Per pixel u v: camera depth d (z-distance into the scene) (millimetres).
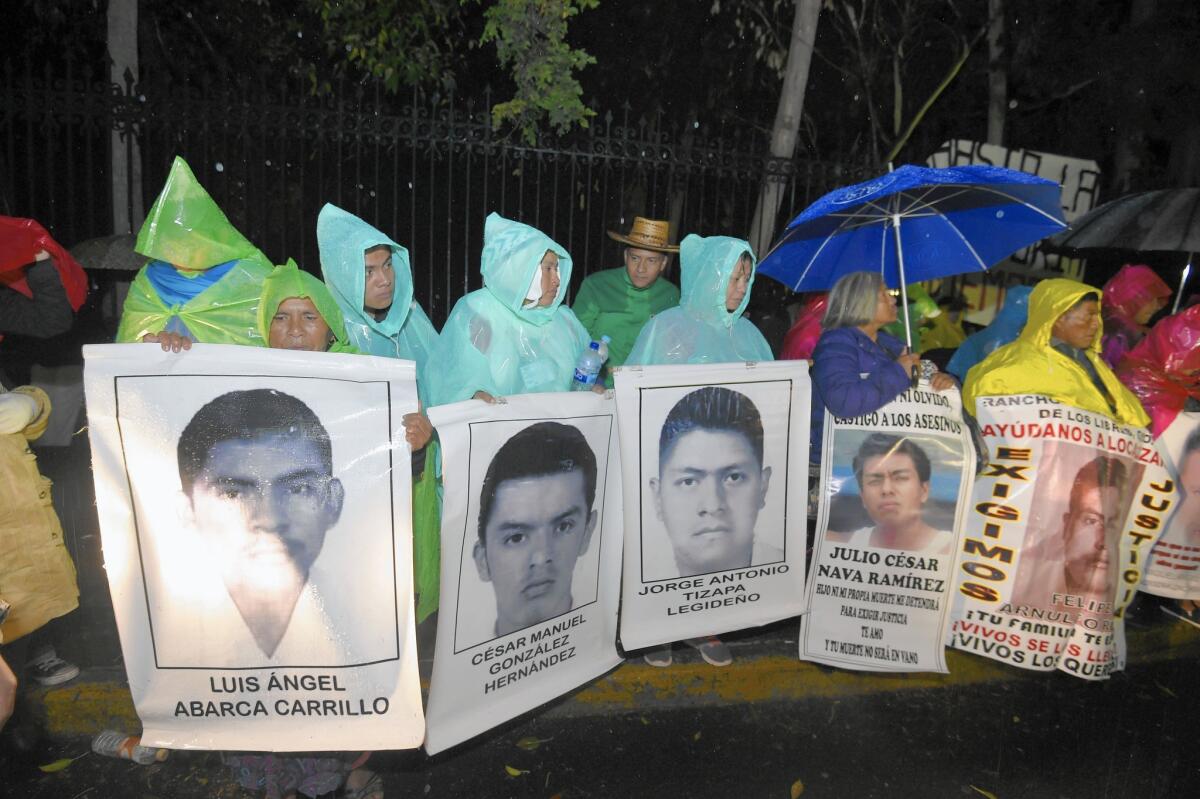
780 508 3996
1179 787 3914
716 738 4105
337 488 3033
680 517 3809
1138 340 5988
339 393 3031
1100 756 4117
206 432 2939
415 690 3100
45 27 10133
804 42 8719
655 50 12484
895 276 4902
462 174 10516
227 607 2984
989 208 4777
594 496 3617
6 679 2562
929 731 4250
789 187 9156
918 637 4188
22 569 3174
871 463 4078
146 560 2930
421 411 3859
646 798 3645
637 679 4309
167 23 10695
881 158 12141
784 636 4773
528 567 3451
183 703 3000
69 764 3643
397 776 3701
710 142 7473
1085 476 4215
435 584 3834
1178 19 10492
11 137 6688
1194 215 6133
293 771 3264
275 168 9641
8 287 3705
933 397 4113
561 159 7449
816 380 4090
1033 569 4234
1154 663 5070
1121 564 4457
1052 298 4254
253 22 10180
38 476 3225
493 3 9734
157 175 8141
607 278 5680
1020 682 4754
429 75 9508
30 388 3285
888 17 12430
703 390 3783
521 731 4074
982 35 11750
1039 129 13094
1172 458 4863
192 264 3434
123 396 2887
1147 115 10812
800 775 3852
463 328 3854
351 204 10469
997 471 4238
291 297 3254
